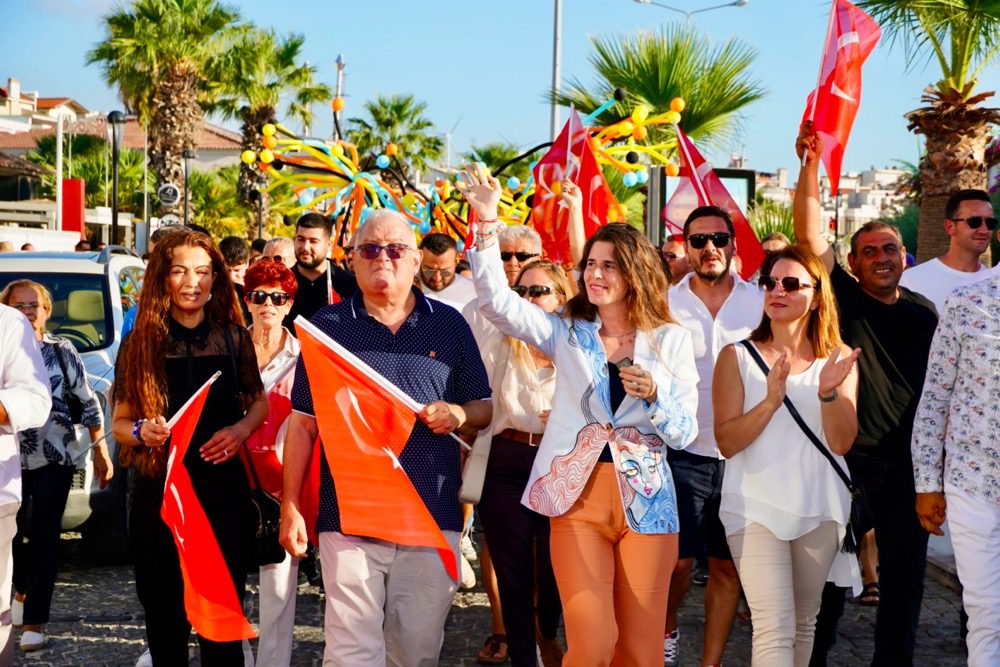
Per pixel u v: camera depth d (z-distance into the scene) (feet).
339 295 22.49
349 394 12.52
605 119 44.24
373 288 12.87
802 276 13.51
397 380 12.90
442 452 12.98
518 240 18.78
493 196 12.76
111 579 22.38
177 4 94.99
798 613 13.96
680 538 15.39
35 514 18.11
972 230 18.71
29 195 138.21
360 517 12.26
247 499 13.66
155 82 95.61
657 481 12.28
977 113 37.17
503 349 15.30
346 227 30.27
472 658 17.80
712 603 15.61
